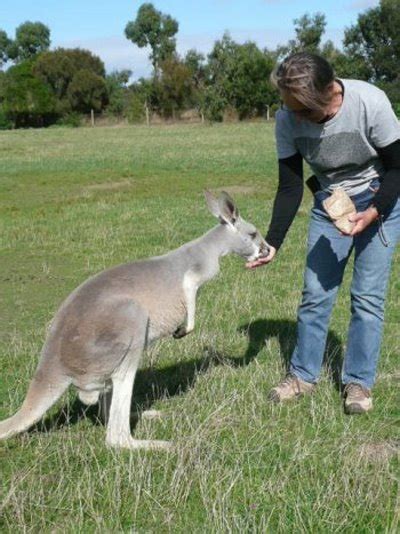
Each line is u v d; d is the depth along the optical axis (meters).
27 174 19.25
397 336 6.11
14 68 61.84
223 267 8.63
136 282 4.20
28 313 7.11
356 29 56.25
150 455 4.03
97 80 61.41
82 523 3.43
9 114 59.28
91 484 3.65
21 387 5.09
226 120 51.31
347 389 4.75
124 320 4.02
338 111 4.24
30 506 3.52
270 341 6.04
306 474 3.80
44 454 4.06
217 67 52.06
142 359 5.51
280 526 3.35
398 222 4.55
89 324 3.99
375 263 4.57
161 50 73.12
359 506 3.47
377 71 55.38
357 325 4.69
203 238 4.61
